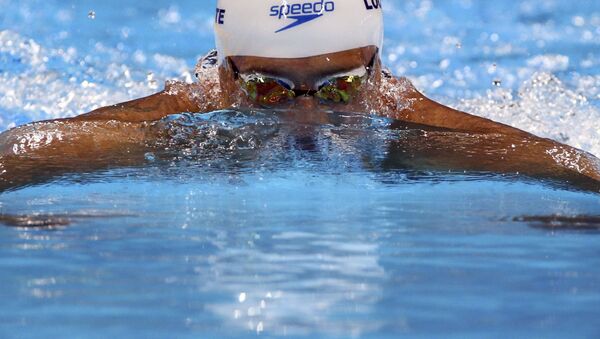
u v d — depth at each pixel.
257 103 10.12
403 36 27.41
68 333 4.20
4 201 7.62
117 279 5.14
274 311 4.55
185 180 8.28
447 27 28.56
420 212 7.22
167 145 9.23
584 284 5.14
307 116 10.02
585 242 6.30
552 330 4.29
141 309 4.58
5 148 9.10
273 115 9.86
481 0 32.03
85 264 5.49
